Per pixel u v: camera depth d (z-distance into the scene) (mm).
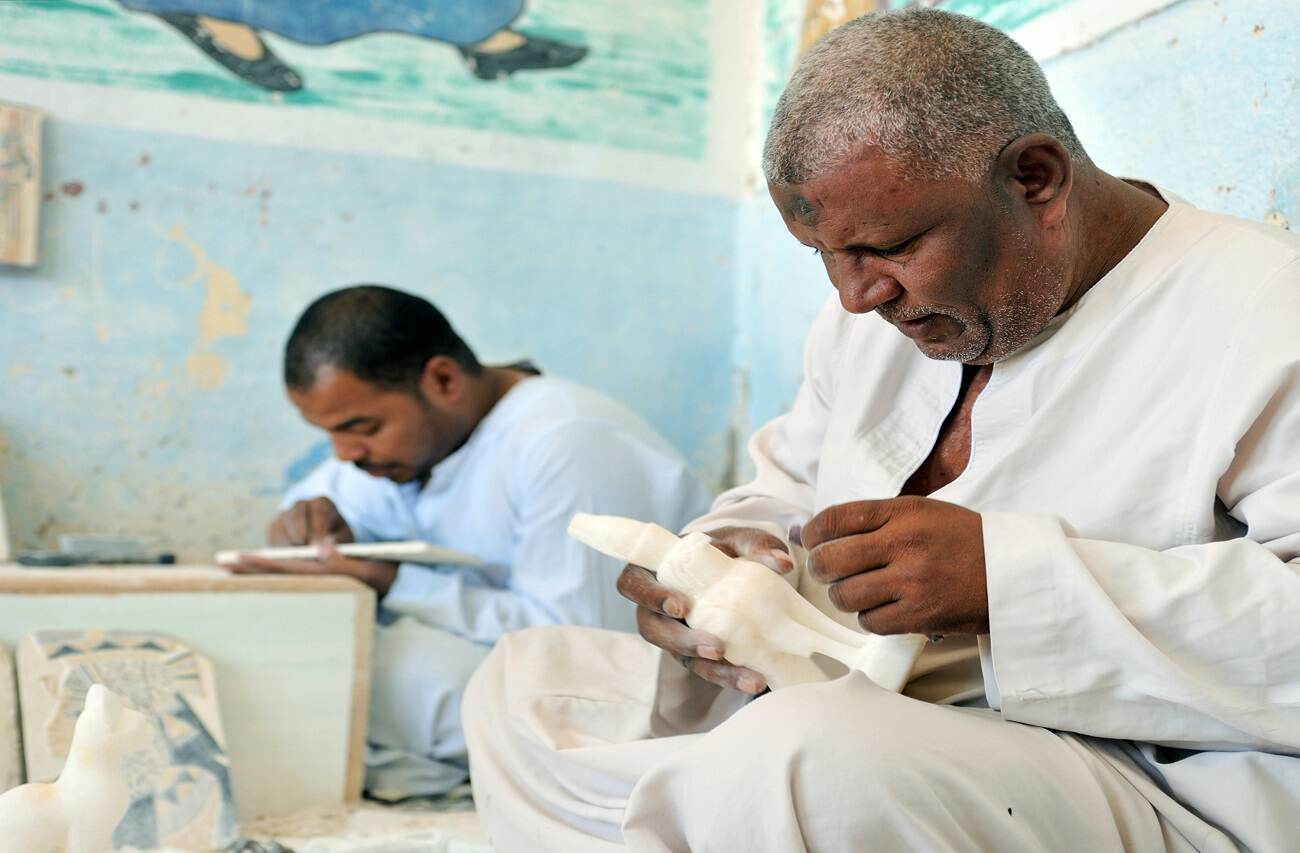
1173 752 1408
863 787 1182
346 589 2480
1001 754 1247
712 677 1546
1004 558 1285
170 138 3590
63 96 3494
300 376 2861
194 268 3619
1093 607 1264
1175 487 1409
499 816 1684
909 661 1385
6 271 3451
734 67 4070
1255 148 2090
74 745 1438
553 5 3910
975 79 1354
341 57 3732
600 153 3965
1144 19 2355
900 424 1737
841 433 1786
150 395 3586
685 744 1492
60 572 2543
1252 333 1374
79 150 3508
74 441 3521
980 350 1492
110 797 1427
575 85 3938
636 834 1301
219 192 3637
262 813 2379
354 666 2475
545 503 2828
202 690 2291
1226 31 2160
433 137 3816
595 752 1563
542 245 3922
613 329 3986
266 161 3674
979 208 1364
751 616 1473
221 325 3645
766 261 3924
